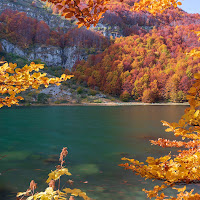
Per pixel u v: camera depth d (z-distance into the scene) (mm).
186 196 1791
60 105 71000
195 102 1229
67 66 139375
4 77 1634
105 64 120625
